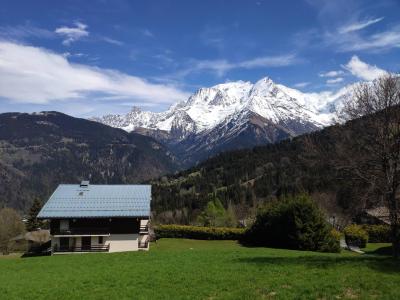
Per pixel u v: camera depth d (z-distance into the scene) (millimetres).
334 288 22656
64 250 65812
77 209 67562
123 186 75438
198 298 23219
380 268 26719
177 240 77938
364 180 32750
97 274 31984
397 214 32406
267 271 28359
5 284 31297
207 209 111938
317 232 56281
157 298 23891
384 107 32688
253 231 69562
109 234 66500
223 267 31344
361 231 69188
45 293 27062
